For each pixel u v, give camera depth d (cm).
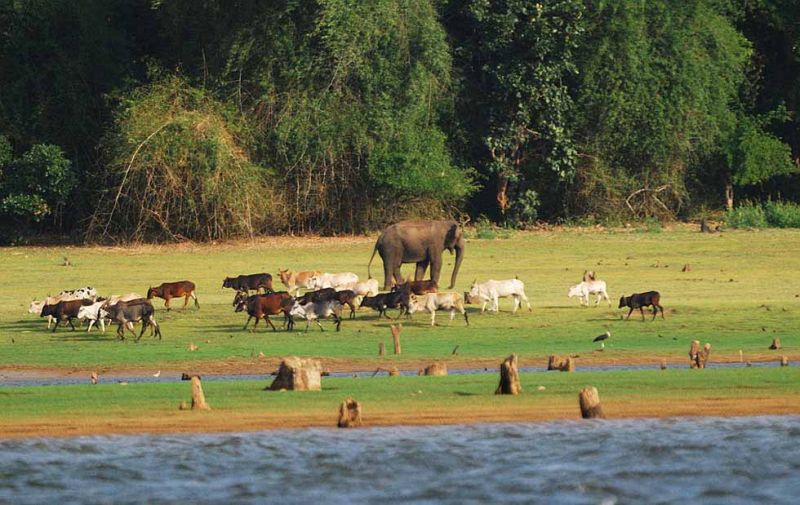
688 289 5266
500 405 2631
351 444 2338
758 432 2408
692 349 3291
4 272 6072
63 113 7575
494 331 4184
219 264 6328
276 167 7438
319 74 7381
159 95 7294
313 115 7331
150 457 2247
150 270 6119
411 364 3506
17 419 2541
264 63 7400
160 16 7750
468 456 2242
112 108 7594
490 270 6000
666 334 4072
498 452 2277
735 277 5647
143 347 3875
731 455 2239
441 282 5591
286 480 2095
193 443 2352
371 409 2608
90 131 7662
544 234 7512
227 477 2114
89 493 2025
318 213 7512
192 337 4097
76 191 7512
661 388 2797
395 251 5188
